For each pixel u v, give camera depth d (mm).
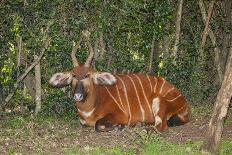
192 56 12578
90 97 9922
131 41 11898
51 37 11055
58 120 10883
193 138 9516
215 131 8336
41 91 11516
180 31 12789
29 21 10992
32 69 11406
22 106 11336
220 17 13016
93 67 11500
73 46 11141
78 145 8852
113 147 8609
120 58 11773
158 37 12023
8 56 11117
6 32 10953
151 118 10359
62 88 11164
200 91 12578
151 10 11844
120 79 10422
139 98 10320
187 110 10633
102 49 11625
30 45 11047
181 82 12344
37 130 9758
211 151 8352
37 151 8406
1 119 10758
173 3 12492
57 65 11336
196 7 12781
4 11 10875
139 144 8805
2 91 11125
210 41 13070
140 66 11883
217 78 13016
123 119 10164
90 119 10086
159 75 12227
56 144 8852
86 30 11258
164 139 9227
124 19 11625
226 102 8258
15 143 8805
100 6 11352
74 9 11172
